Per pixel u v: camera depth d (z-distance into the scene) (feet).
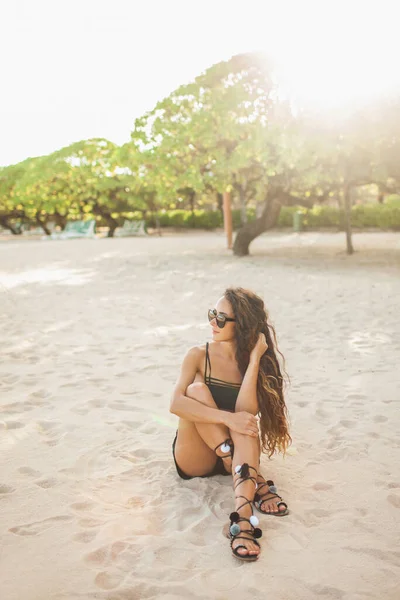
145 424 15.94
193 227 135.54
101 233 142.00
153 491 12.14
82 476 12.82
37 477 12.75
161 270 52.80
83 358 23.02
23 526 10.66
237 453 10.99
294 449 14.21
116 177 121.90
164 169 62.54
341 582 9.09
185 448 12.11
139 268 54.85
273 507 11.20
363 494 11.96
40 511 11.23
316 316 30.96
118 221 140.05
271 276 46.98
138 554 9.82
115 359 22.81
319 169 55.11
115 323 29.86
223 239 99.50
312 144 49.14
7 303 36.52
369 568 9.46
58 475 12.78
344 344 25.03
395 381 19.75
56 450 14.17
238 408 11.69
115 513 11.21
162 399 18.11
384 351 23.77
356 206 115.75
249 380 11.76
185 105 60.08
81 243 98.12
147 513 11.23
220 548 10.03
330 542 10.21
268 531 10.57
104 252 75.41
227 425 11.14
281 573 9.33
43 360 22.74
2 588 8.89
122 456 13.85
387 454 13.92
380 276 46.03
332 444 14.53
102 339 26.32
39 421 16.05
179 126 59.82
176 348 24.43
